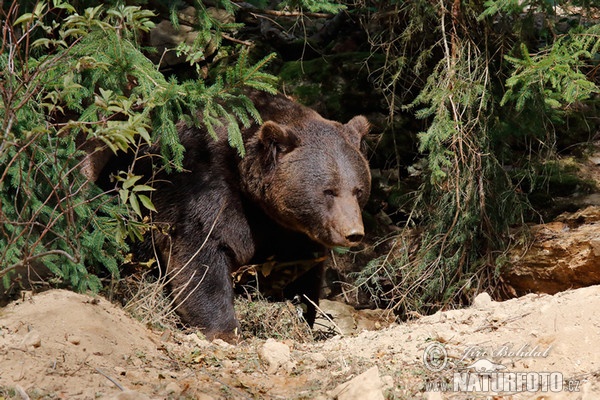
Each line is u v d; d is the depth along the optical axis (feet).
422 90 45.24
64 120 42.04
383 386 26.37
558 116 45.88
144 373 27.04
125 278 38.83
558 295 33.37
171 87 33.94
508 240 45.44
